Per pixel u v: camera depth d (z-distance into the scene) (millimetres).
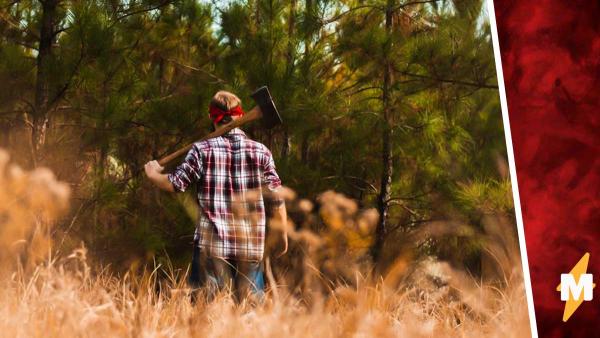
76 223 6891
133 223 7719
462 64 7762
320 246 5121
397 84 8102
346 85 8562
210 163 4215
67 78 6754
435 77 7855
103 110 7020
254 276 4168
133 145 8133
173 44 8344
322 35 8250
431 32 8141
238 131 4332
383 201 8172
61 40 7180
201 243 4137
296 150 8617
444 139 7801
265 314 2963
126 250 7035
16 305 2805
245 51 7848
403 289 3951
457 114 8023
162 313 3018
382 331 2688
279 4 8000
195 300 3914
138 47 7762
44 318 2648
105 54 6742
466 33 7824
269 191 4277
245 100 7473
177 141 7961
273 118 4293
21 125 7559
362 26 8258
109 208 7262
